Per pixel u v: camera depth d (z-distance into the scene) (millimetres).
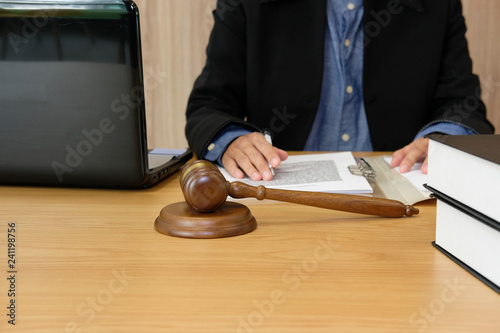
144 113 1100
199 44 2828
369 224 938
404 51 1910
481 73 2838
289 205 1062
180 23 2805
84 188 1188
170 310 605
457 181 740
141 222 944
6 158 1124
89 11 1021
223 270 725
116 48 1038
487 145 733
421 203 1079
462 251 739
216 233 856
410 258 771
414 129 1949
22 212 1003
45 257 773
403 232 893
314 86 1915
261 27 1908
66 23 1031
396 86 1921
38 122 1096
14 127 1104
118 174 1114
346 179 1145
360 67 1979
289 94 1938
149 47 2822
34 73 1067
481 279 687
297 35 1912
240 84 1961
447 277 703
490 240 667
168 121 2900
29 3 1036
